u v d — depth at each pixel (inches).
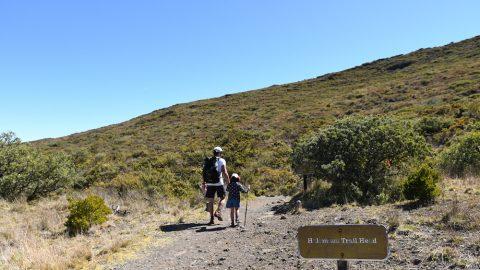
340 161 492.1
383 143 500.7
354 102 1520.7
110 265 280.1
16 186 669.9
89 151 1352.1
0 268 278.4
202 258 282.7
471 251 240.4
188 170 890.7
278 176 796.6
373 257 142.9
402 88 1590.8
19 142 738.8
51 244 355.3
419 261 232.2
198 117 1787.6
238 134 1210.0
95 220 421.4
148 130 1663.4
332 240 147.6
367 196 470.9
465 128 850.1
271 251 282.5
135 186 693.9
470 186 422.6
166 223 426.9
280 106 1733.5
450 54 2203.5
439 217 312.0
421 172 392.8
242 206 548.7
